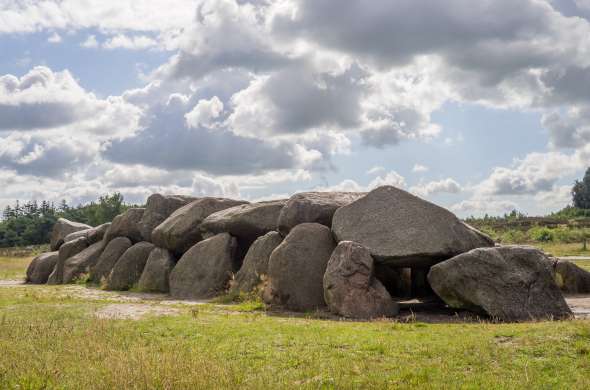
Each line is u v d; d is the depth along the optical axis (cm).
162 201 3038
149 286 2622
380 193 1966
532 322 1434
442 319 1620
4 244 9531
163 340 1274
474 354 1079
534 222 7681
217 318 1567
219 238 2445
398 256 1786
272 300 1900
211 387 909
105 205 8800
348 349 1159
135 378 938
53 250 3862
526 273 1598
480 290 1592
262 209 2444
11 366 1034
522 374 958
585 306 1830
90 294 2508
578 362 998
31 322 1490
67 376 980
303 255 1936
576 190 10619
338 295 1712
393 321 1550
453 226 1822
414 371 988
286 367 1043
